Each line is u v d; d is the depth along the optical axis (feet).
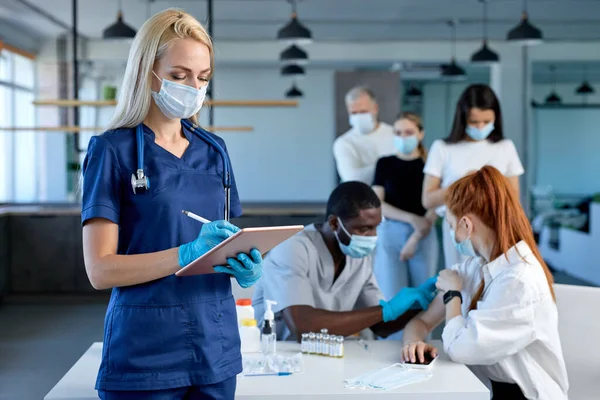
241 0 29.99
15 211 24.41
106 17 32.96
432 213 15.49
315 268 8.96
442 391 6.79
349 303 9.31
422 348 7.77
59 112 35.78
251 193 51.11
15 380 15.19
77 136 26.11
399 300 8.68
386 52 41.60
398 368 7.47
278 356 7.69
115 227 5.43
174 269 5.26
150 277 5.28
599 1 30.66
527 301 7.47
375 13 33.24
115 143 5.46
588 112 60.95
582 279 28.66
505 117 40.75
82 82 36.42
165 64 5.36
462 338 7.56
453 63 38.42
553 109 61.00
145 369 5.39
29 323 20.99
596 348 8.52
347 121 31.48
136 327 5.39
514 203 7.80
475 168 13.43
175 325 5.44
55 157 36.50
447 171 13.65
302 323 8.50
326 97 50.98
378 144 19.54
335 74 31.32
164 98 5.40
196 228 5.58
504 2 30.81
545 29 37.45
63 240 24.40
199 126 5.96
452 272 8.25
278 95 50.62
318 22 35.55
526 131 40.75
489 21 35.37
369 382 7.00
